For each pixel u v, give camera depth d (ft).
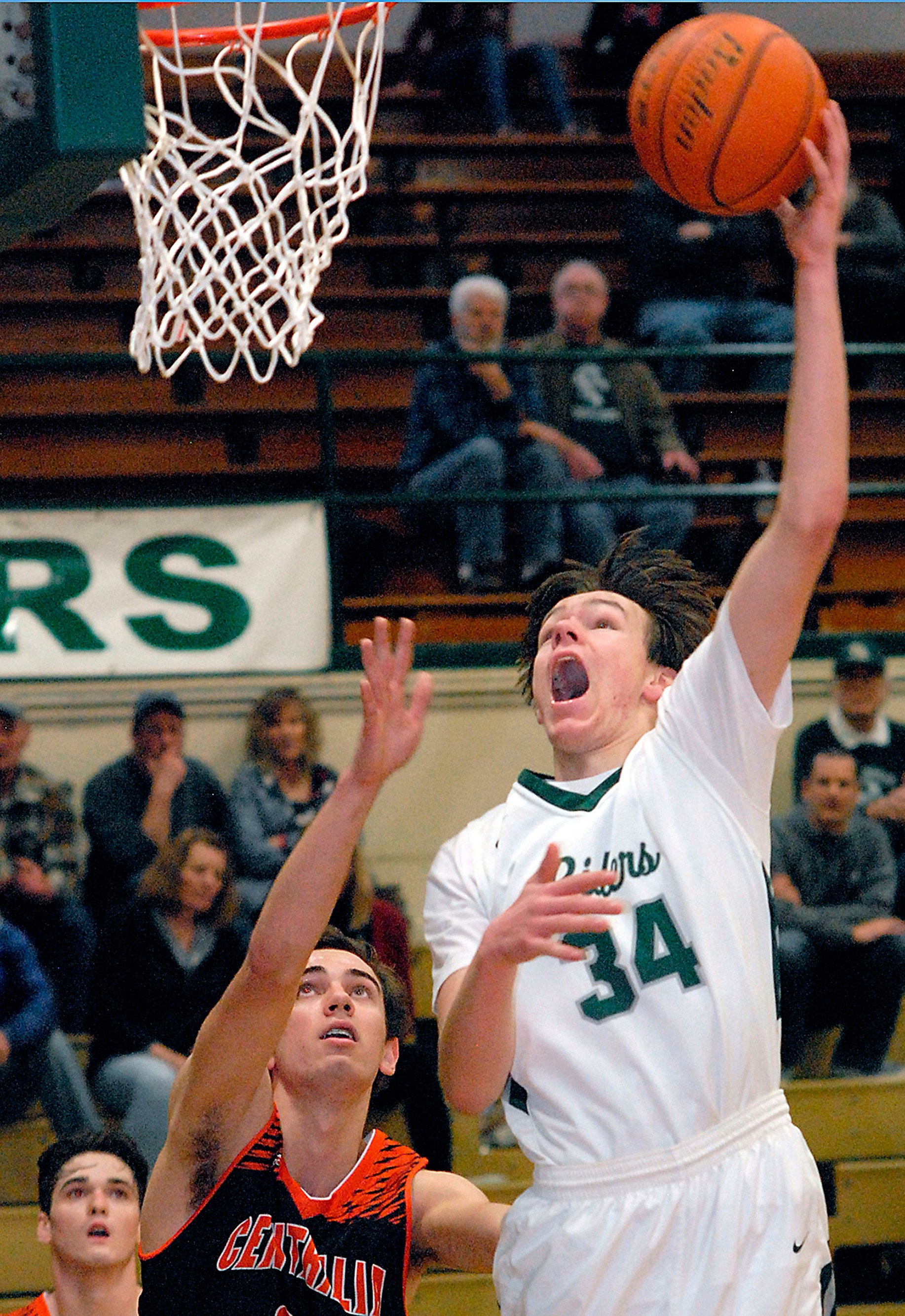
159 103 25.23
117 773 42.22
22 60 19.56
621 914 16.34
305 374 59.82
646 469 52.26
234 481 57.06
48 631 45.50
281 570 46.55
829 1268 17.74
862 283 59.98
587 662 19.11
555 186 70.79
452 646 47.96
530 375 51.44
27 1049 38.11
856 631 55.62
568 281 51.83
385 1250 19.71
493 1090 17.13
